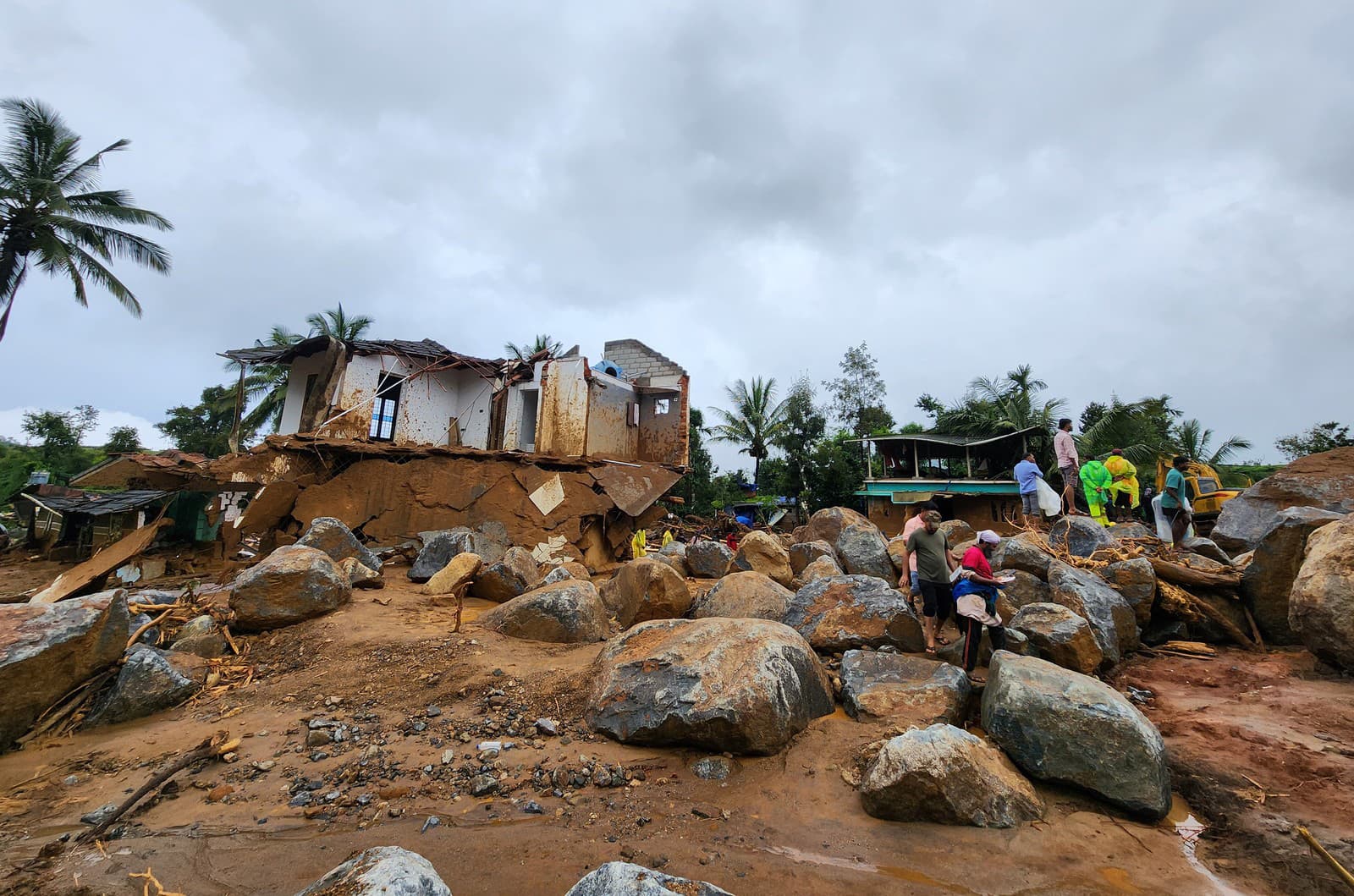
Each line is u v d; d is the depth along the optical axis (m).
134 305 24.16
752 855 3.55
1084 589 7.04
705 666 4.99
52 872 3.31
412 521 12.65
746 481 37.00
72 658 5.28
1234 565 8.48
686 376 20.41
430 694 5.68
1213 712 5.23
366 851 2.78
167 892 3.13
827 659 6.61
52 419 36.88
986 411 29.28
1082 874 3.40
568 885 3.21
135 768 4.52
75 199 22.47
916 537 6.76
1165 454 26.41
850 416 35.72
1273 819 3.77
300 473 12.15
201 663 6.33
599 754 4.71
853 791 4.25
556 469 14.48
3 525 22.84
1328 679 5.73
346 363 17.78
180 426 39.12
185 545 13.71
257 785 4.28
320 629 7.14
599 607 7.85
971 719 5.21
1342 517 6.49
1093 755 4.09
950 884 3.31
